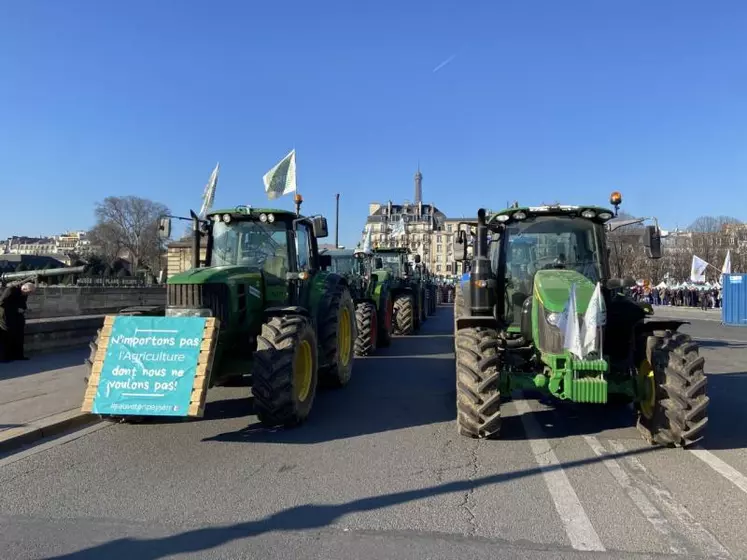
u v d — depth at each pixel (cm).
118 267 6500
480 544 376
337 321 872
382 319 1475
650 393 611
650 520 415
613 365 680
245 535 390
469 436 628
